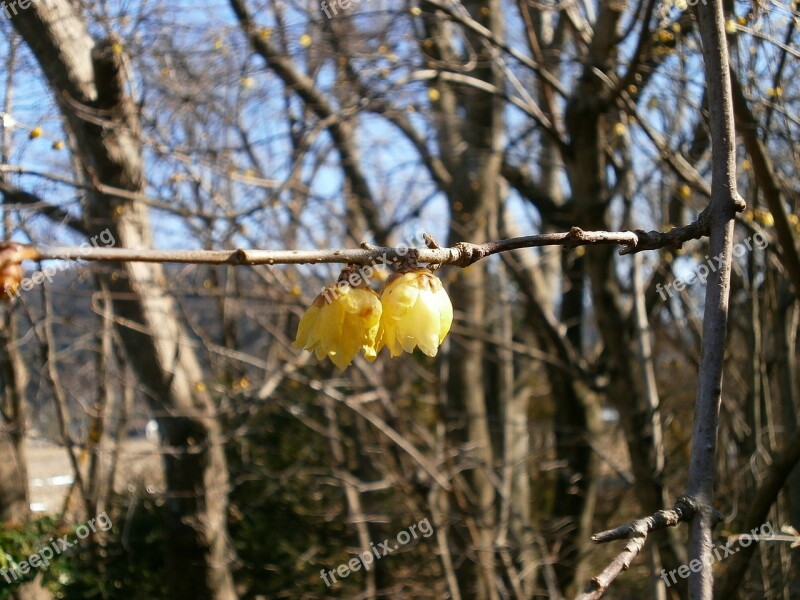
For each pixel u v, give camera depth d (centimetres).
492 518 1025
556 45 891
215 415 791
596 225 723
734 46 569
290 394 1091
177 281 795
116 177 708
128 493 988
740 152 707
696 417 273
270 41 870
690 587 248
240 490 1046
